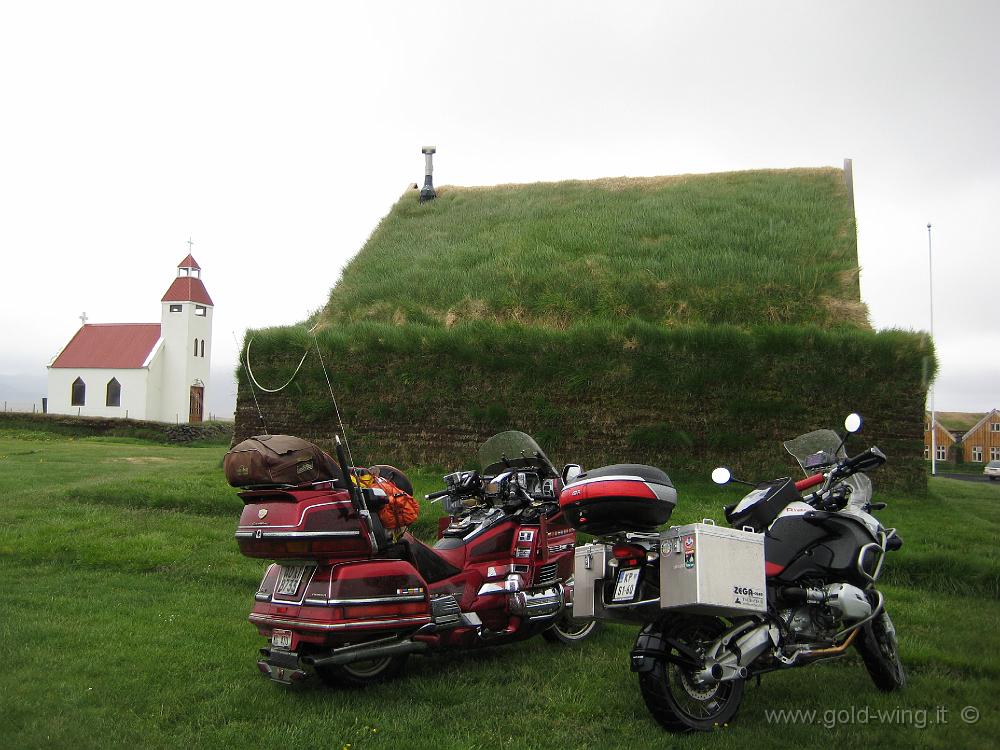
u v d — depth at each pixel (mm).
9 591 7996
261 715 4941
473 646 5898
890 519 10852
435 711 5039
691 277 16078
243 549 5320
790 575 5008
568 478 6359
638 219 21172
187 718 4887
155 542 9812
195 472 14688
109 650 6156
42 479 15531
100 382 71312
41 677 5508
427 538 10242
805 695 5211
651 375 13484
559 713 4980
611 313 15438
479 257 19703
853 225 20094
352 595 5160
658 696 4488
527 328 14312
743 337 13328
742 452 13109
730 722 4699
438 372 14398
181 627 6871
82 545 9688
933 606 7484
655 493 4812
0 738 4473
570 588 6578
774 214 21047
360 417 14820
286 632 5219
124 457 23094
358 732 4637
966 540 9664
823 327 14539
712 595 4453
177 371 72625
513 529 6301
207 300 75250
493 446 6703
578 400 13781
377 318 17000
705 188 24844
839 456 5484
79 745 4383
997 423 86938
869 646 5102
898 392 12898
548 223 21953
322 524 5137
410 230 23875
